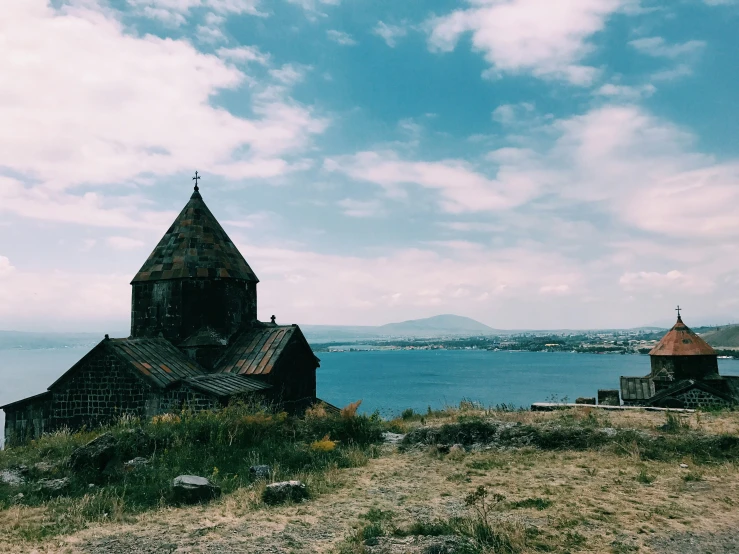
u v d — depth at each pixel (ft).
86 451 43.37
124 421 61.00
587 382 521.24
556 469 41.45
